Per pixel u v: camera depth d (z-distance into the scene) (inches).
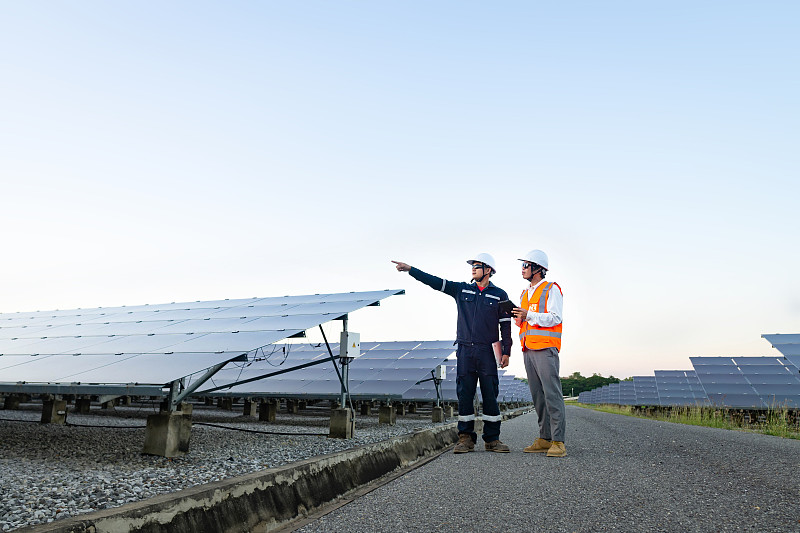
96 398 448.8
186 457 167.0
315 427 330.3
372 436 256.7
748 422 642.2
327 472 151.5
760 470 181.0
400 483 165.3
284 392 371.9
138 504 91.6
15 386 166.2
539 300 232.8
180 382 174.9
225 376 422.9
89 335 260.2
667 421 581.3
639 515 117.5
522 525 109.8
